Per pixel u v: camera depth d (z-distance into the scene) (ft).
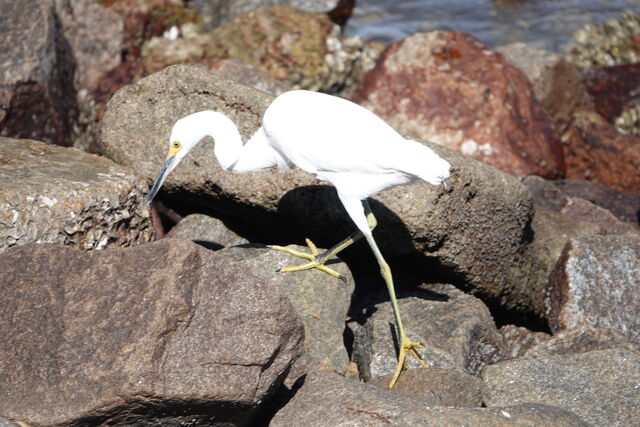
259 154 32.19
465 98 49.78
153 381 21.70
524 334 34.37
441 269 34.45
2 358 22.74
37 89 45.57
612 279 34.06
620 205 49.21
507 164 48.55
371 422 22.97
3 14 46.78
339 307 30.12
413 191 32.09
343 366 29.14
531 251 37.81
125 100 37.45
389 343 29.89
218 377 22.36
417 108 49.83
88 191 30.48
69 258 24.12
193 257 23.43
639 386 25.54
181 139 31.60
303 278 30.25
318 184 33.32
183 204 38.06
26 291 23.66
